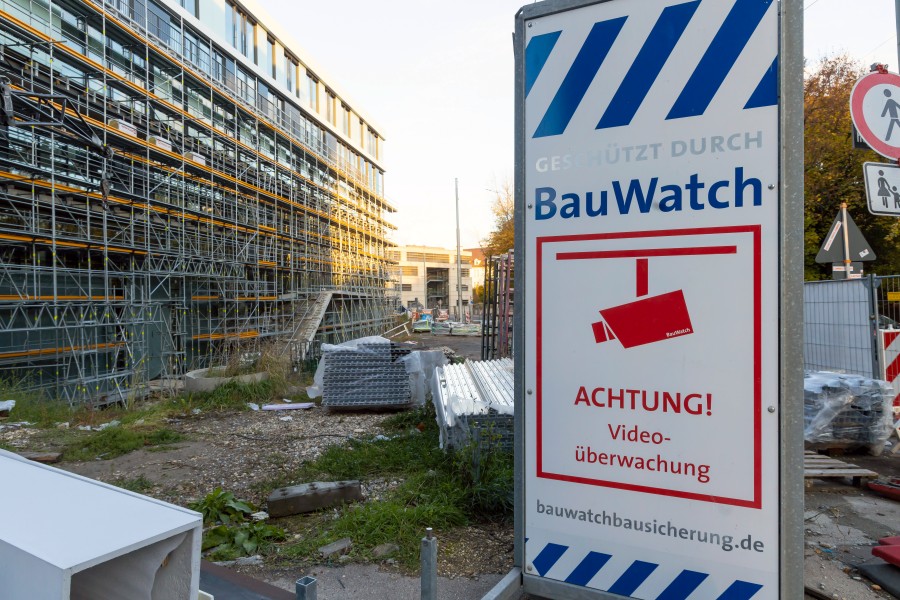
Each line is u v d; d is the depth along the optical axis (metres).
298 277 23.73
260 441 7.55
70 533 1.70
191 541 1.80
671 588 2.02
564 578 2.20
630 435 2.08
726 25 1.92
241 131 19.75
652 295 2.04
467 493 4.54
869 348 6.12
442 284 79.81
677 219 2.00
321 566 3.56
